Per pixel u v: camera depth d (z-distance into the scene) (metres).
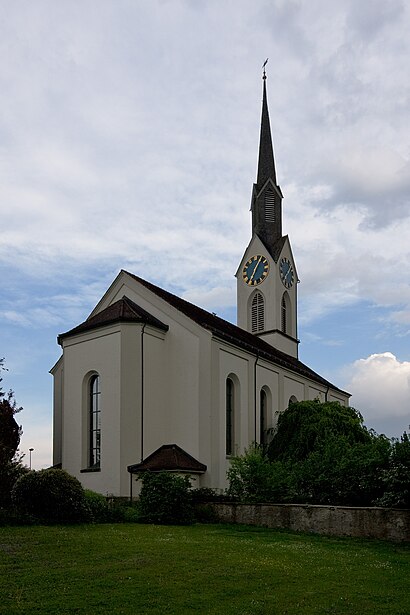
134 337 33.50
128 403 32.50
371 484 22.73
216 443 33.81
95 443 33.56
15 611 11.26
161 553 16.44
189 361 34.88
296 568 15.41
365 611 11.97
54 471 22.30
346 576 14.72
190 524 23.84
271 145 58.78
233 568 15.03
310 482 24.61
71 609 11.46
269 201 56.75
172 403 34.94
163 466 31.27
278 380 43.66
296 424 38.75
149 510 23.83
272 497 25.56
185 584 13.36
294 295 56.44
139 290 37.38
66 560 15.27
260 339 52.50
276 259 54.19
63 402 34.97
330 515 21.98
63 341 35.66
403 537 20.23
